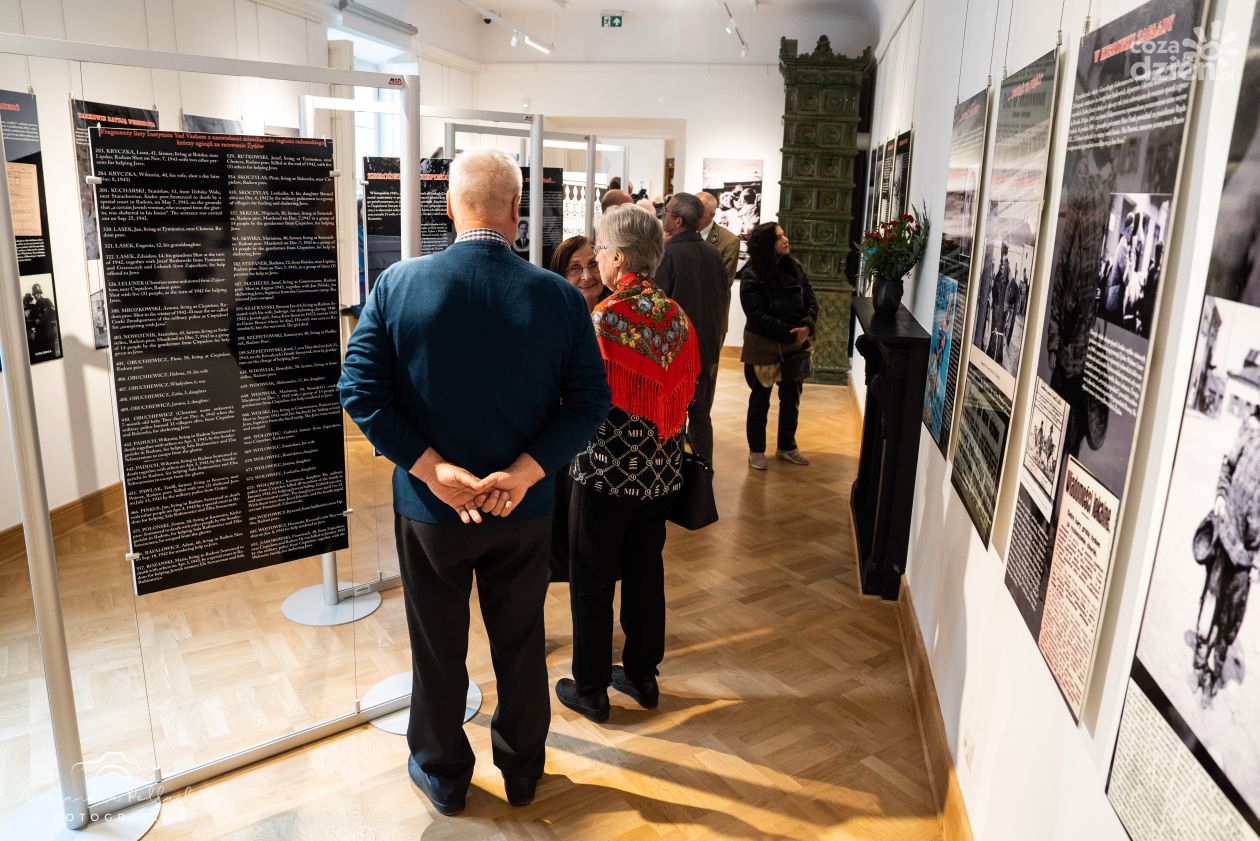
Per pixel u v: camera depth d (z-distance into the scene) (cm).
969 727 221
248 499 245
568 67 974
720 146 955
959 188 291
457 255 202
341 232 527
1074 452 149
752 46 931
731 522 462
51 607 214
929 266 378
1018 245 198
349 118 599
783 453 573
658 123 1017
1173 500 111
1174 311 116
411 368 200
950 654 254
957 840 214
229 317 231
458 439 203
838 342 836
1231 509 96
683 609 361
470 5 748
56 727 220
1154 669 113
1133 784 117
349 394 198
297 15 629
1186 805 102
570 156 1159
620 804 240
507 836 227
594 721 278
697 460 270
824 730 278
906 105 539
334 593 346
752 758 262
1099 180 146
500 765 237
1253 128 96
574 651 277
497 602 223
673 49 951
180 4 502
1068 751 147
